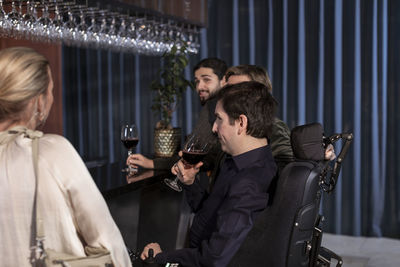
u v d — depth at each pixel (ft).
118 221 6.55
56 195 3.03
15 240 3.03
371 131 11.79
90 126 15.01
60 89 14.11
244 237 4.36
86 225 3.16
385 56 11.53
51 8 8.13
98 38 8.77
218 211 4.59
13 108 3.04
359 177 11.96
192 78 13.47
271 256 4.43
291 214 4.32
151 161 7.55
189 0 10.61
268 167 4.75
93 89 14.83
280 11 12.44
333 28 11.93
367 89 11.83
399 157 11.68
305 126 4.66
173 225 7.82
